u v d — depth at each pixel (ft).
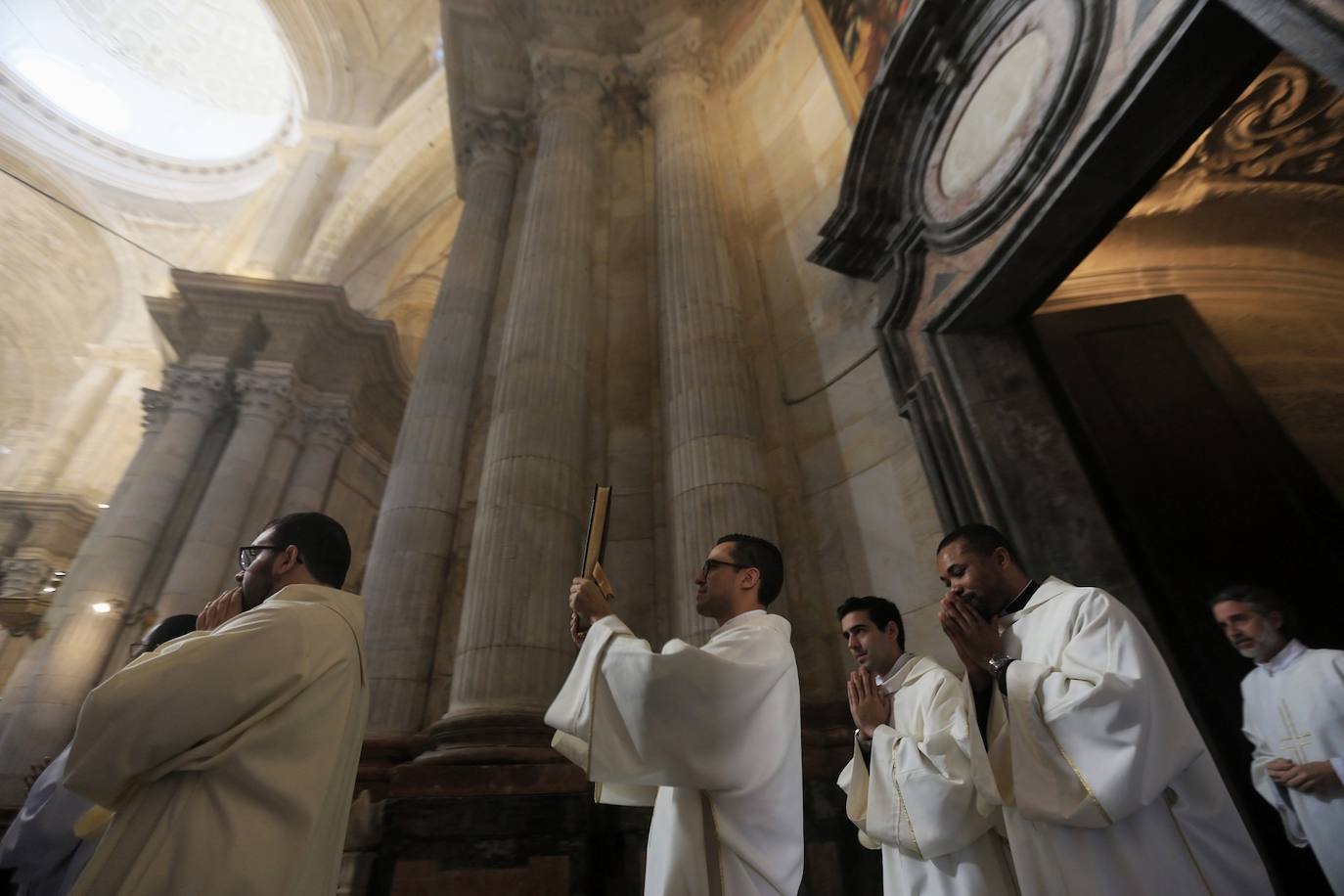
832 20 18.48
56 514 48.19
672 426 14.49
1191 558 9.64
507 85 25.12
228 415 37.88
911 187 13.38
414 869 8.79
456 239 21.30
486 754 9.80
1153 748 4.25
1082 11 9.33
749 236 19.31
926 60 12.96
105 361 63.21
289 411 38.09
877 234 14.05
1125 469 10.41
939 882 5.38
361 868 8.91
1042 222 9.88
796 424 15.28
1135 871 4.23
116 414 60.90
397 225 50.67
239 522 33.63
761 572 5.91
